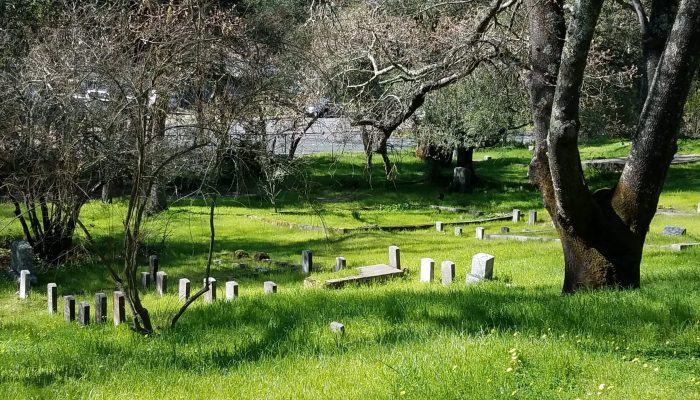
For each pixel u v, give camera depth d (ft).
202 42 30.50
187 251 69.72
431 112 94.17
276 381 23.09
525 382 21.04
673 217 84.84
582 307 29.30
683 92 33.45
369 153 54.60
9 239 69.77
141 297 47.96
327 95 58.29
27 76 51.65
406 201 107.04
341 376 22.91
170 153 35.78
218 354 27.45
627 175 34.81
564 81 31.81
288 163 38.04
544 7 36.55
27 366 28.09
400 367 22.71
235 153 33.40
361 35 60.64
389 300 34.65
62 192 41.09
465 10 71.10
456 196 111.14
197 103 32.86
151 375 24.91
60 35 51.90
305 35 66.80
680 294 32.22
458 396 20.22
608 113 102.89
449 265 47.42
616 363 22.30
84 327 36.94
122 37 44.04
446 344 24.98
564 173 33.32
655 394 19.69
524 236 74.08
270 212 96.12
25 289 49.08
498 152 161.38
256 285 52.70
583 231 35.17
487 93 87.40
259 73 32.99
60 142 43.52
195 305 41.06
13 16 69.00
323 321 31.09
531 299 32.68
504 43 43.88
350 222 89.76
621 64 99.09
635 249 35.29
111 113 36.50
